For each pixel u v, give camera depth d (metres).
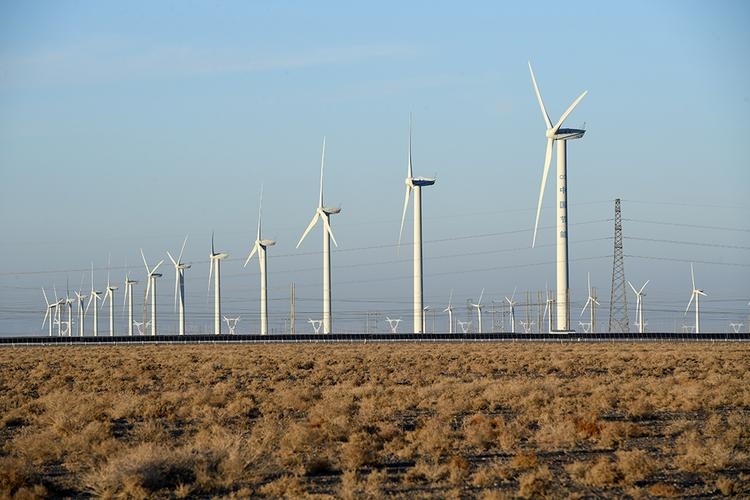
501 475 47.41
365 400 83.62
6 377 126.50
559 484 45.78
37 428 71.06
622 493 43.72
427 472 47.78
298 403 81.50
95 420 71.31
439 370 130.75
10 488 45.53
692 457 50.41
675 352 171.62
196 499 44.06
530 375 122.56
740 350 180.25
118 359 166.75
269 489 44.94
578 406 77.81
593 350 184.25
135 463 47.44
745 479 46.22
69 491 46.72
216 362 151.12
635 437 62.22
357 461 51.38
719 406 79.44
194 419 75.88
